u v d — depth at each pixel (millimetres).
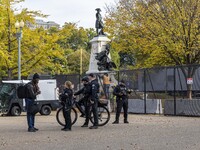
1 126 16375
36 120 19969
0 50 30953
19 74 29312
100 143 10406
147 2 35344
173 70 23281
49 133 13289
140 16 35938
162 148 9219
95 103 14828
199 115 21188
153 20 34562
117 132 13219
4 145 10344
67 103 14141
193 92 22297
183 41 33188
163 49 34719
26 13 34219
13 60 33156
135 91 26109
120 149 9180
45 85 25656
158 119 19359
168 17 33719
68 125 14219
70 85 14281
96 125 14773
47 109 25672
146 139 11062
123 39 38531
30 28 37625
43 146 10008
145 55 41688
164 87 24078
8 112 24766
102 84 28641
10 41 33000
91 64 35500
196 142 10164
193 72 22266
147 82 25281
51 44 33719
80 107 15773
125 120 17172
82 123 17266
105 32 39438
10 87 24844
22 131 14125
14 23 32750
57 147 9766
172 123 16578
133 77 26375
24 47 33688
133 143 10242
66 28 35750
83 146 9852
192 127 14500
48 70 50500
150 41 35156
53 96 25906
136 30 36719
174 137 11391
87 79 15133
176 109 22516
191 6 32500
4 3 32531
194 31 32906
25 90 14023
